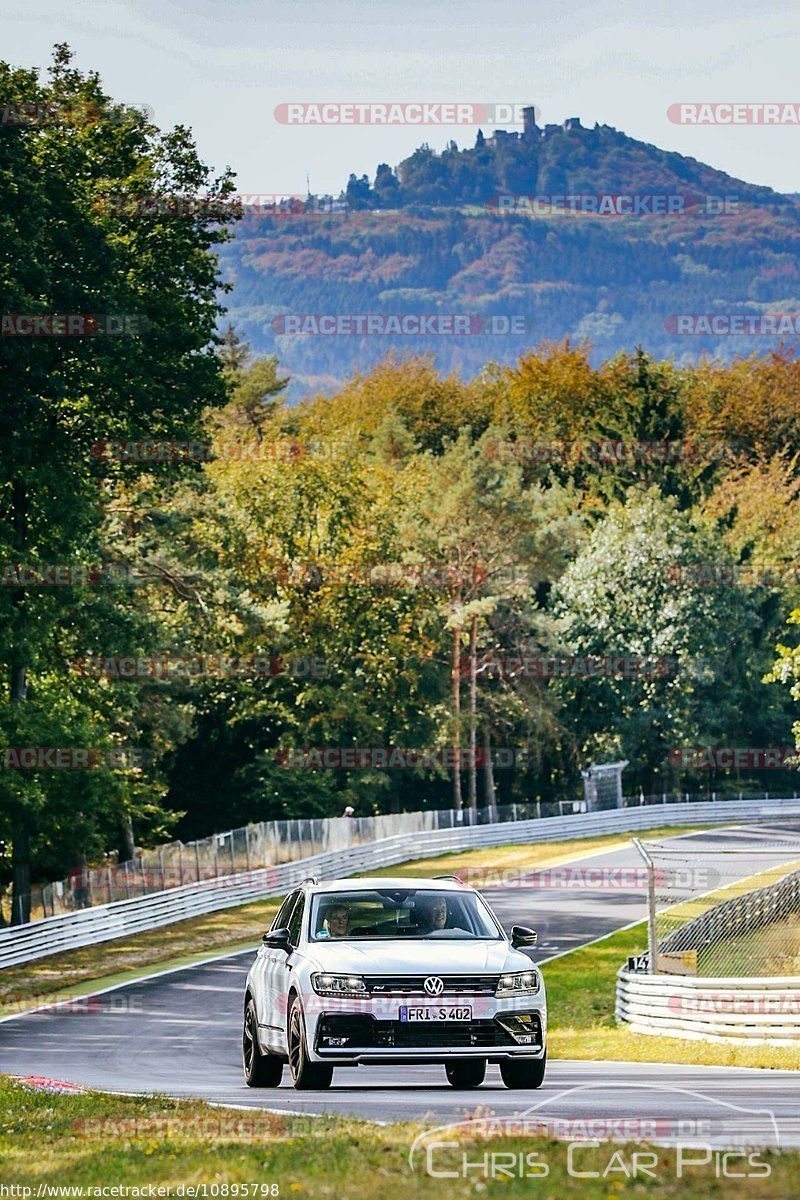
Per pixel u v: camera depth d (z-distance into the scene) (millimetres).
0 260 112125
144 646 148625
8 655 124500
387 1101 39812
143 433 128625
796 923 109938
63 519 124625
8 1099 40312
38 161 119188
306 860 161875
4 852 149250
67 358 120000
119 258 122562
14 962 116312
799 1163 26094
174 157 131625
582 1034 76688
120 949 125125
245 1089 45656
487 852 192250
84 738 126125
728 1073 52469
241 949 125750
